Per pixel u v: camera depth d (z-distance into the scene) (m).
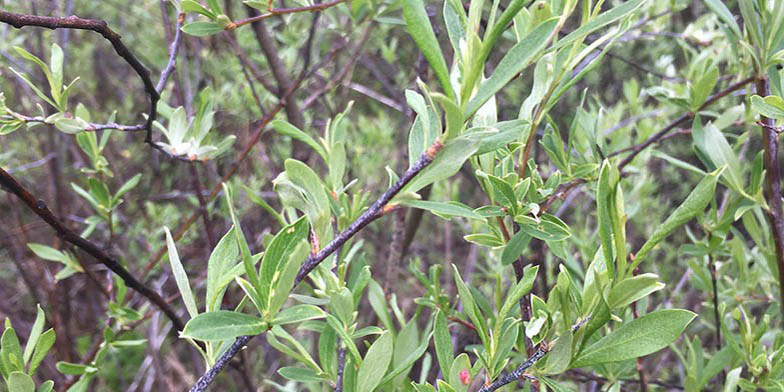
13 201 1.42
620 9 0.47
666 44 1.34
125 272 0.67
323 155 0.59
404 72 1.53
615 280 0.45
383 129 1.37
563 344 0.46
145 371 1.71
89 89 1.68
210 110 0.73
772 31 0.58
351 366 0.52
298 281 0.48
